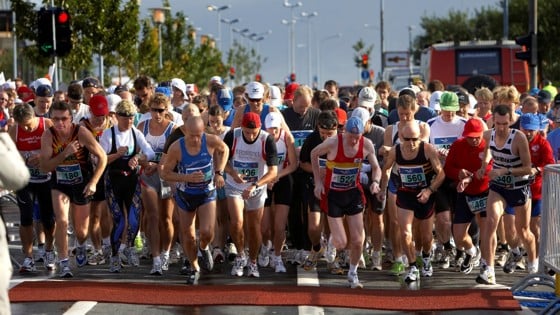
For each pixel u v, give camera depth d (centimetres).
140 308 1289
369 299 1359
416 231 1580
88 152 1550
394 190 1609
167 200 1599
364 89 1755
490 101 1872
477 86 3309
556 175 1347
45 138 1516
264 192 1566
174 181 1463
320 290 1427
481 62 4756
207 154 1470
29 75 5288
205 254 1514
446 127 1678
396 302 1338
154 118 1628
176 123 1773
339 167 1462
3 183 933
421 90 2244
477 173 1509
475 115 1895
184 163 1467
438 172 1492
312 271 1638
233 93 2275
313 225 1598
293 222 1709
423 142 1494
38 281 1480
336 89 2497
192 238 1500
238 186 1562
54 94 2311
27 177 946
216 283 1514
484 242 1500
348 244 1622
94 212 1647
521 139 1481
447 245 1612
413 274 1530
